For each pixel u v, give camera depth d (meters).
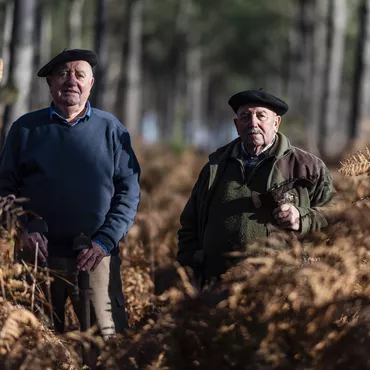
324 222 6.33
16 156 6.88
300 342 5.36
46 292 6.68
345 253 5.64
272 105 6.48
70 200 6.74
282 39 65.50
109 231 6.77
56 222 6.75
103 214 6.83
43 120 6.88
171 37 68.12
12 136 6.91
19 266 6.04
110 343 6.02
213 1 61.91
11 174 6.88
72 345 6.08
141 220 10.70
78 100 6.79
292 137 24.66
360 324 5.32
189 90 71.12
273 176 6.44
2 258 6.16
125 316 7.06
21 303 6.28
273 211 6.34
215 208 6.59
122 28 53.25
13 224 6.01
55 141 6.79
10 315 5.50
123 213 6.85
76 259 6.80
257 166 6.49
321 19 40.66
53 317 6.84
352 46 55.09
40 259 6.62
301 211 6.29
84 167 6.78
